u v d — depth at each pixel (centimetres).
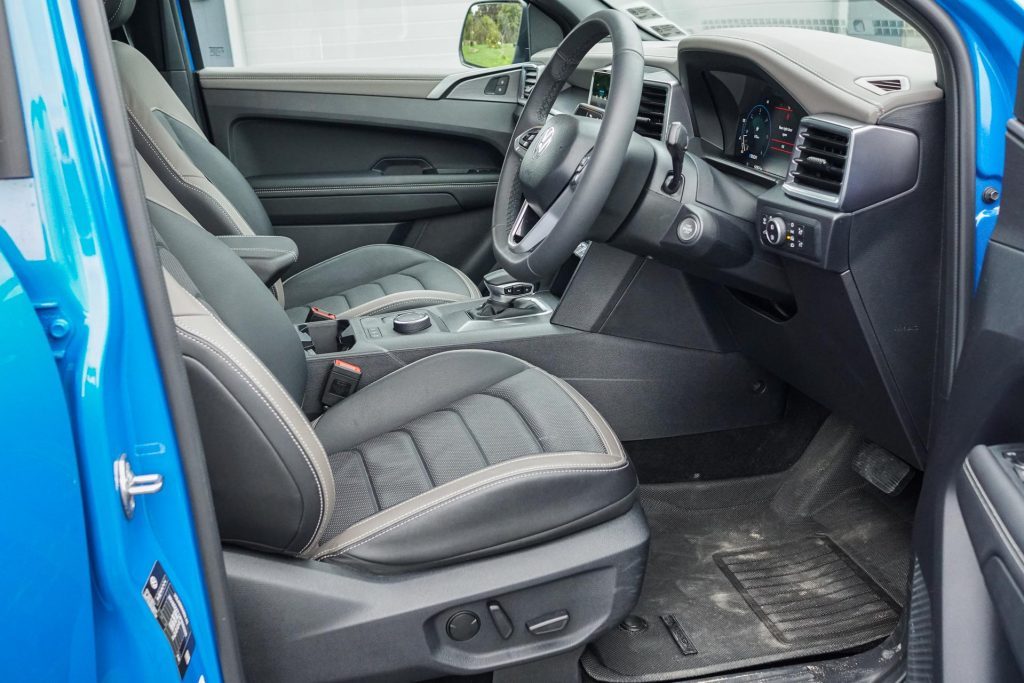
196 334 107
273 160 285
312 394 182
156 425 80
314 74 279
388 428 159
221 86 275
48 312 72
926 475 126
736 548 190
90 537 73
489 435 147
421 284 233
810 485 199
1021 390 104
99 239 74
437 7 449
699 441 203
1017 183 101
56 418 69
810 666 149
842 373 161
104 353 73
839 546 188
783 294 166
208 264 134
